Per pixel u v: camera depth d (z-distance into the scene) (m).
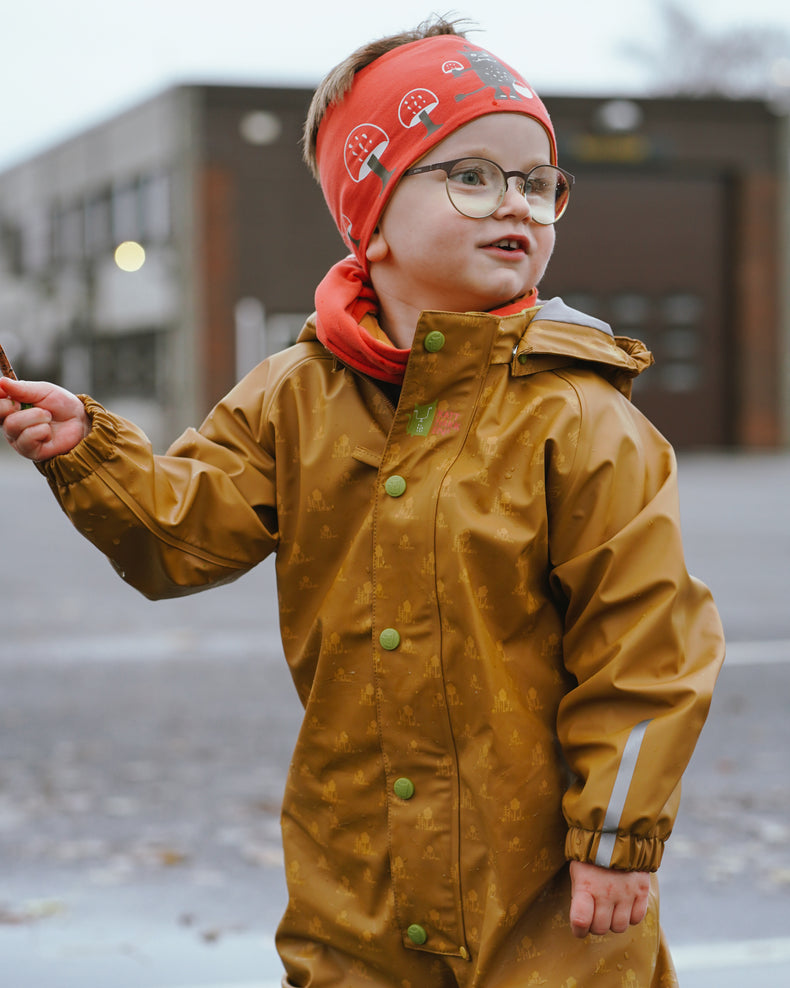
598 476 1.93
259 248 25.61
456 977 1.96
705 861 4.06
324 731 2.04
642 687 1.86
